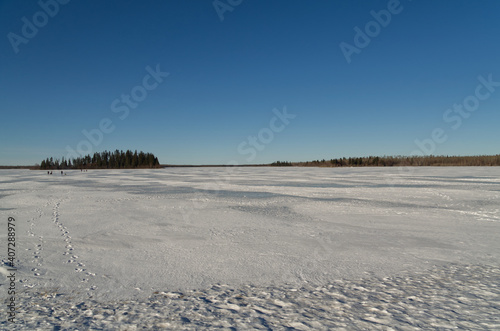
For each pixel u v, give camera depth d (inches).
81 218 490.0
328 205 612.1
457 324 160.7
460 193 764.6
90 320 169.0
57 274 247.3
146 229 412.2
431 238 357.4
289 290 213.0
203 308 184.2
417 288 212.7
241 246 329.4
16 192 903.1
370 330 155.6
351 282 227.1
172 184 1175.0
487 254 294.7
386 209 557.0
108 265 270.1
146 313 177.8
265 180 1344.7
